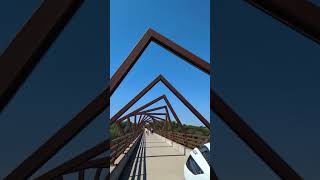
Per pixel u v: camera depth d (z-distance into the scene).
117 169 14.20
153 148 37.41
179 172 17.22
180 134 32.94
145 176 15.80
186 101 11.26
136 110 29.69
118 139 16.09
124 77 3.69
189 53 4.06
